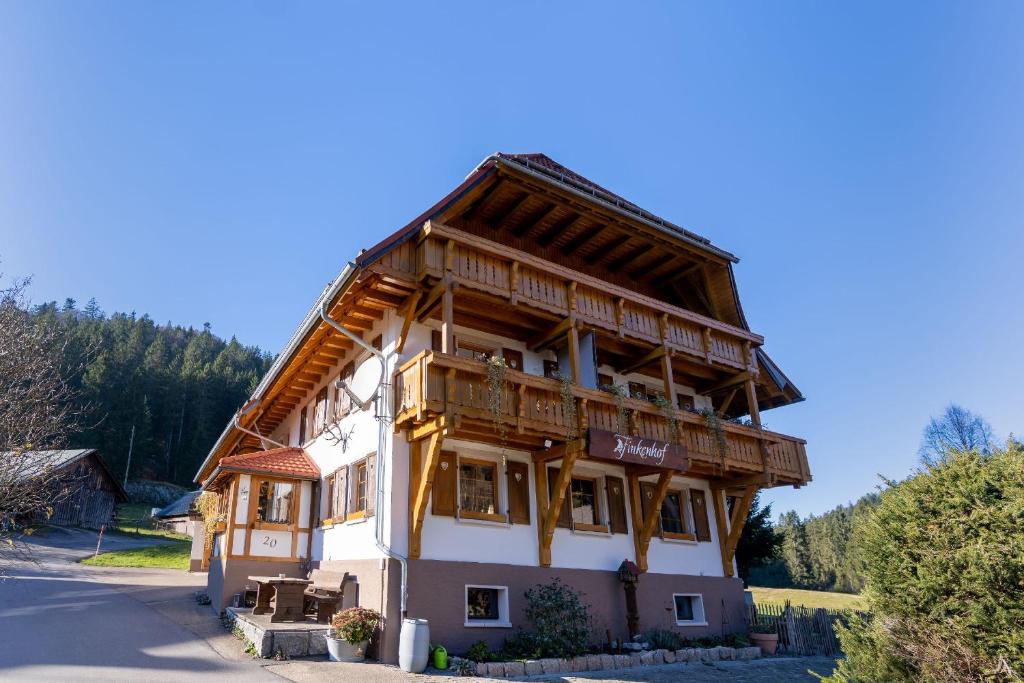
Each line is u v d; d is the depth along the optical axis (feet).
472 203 52.39
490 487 48.11
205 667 36.04
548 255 58.90
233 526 53.42
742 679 42.88
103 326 267.80
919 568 22.74
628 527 54.24
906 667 22.68
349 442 51.75
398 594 41.37
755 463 57.26
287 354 54.80
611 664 44.14
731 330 60.39
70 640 41.22
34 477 40.52
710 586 57.93
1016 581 20.97
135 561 100.99
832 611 59.41
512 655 42.29
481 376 42.80
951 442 25.88
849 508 269.44
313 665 37.91
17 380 41.70
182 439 242.78
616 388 49.16
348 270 41.63
